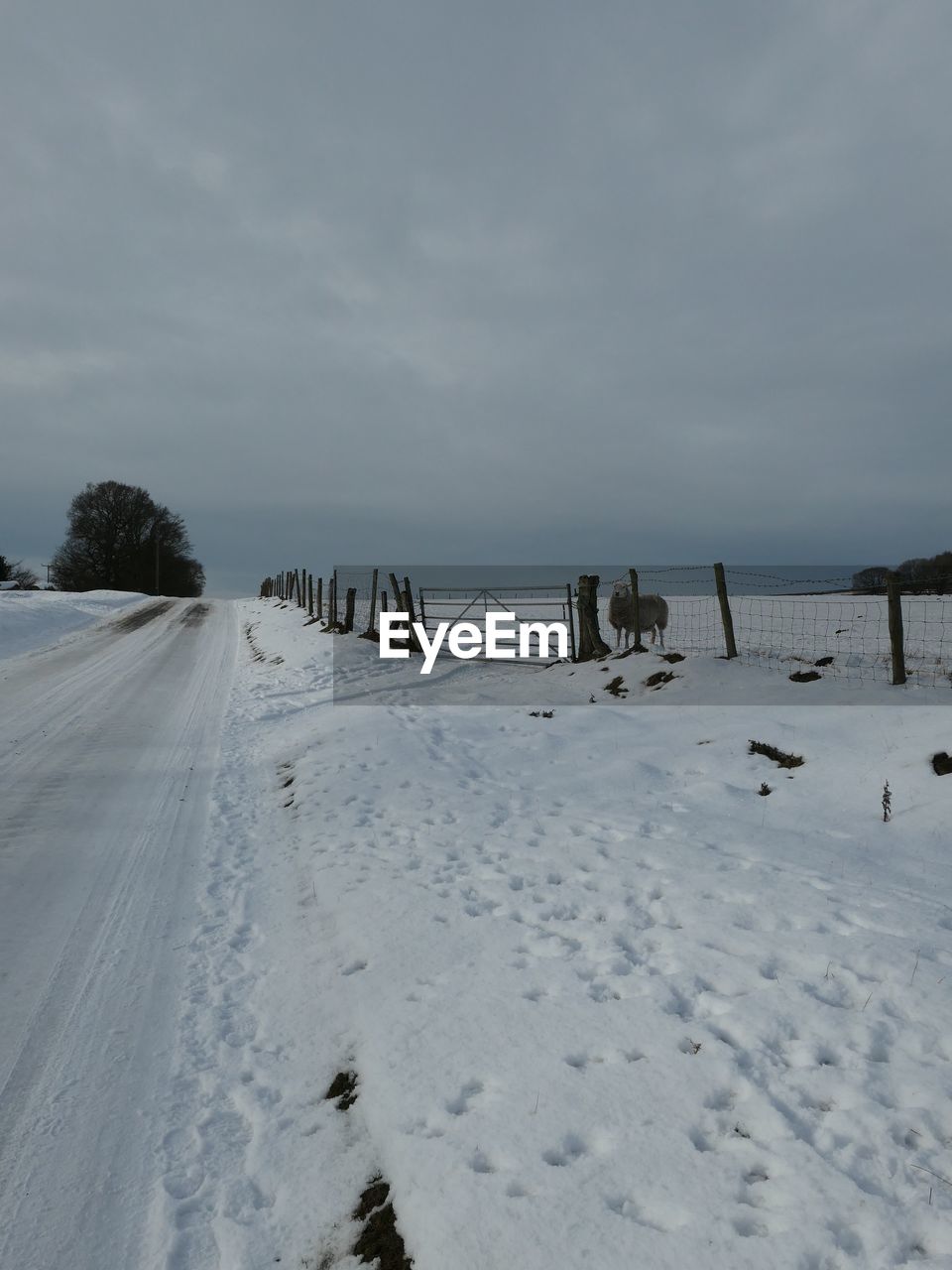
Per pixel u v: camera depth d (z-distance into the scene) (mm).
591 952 4574
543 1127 3145
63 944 5070
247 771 9461
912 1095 3109
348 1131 3420
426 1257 2656
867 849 5969
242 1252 2895
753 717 9258
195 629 29641
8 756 9539
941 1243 2449
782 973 4148
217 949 5090
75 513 83688
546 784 8211
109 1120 3545
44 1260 2838
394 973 4504
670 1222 2633
